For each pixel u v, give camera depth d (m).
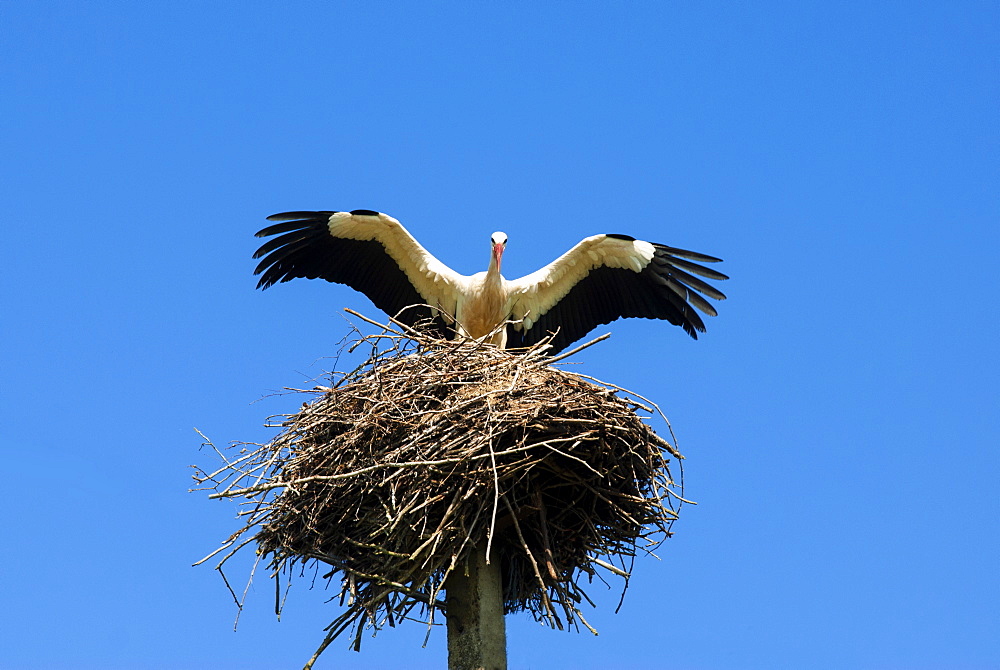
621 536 13.68
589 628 13.00
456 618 12.89
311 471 13.22
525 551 13.45
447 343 14.35
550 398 12.89
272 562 13.45
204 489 13.16
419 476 12.40
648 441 13.35
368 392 13.42
